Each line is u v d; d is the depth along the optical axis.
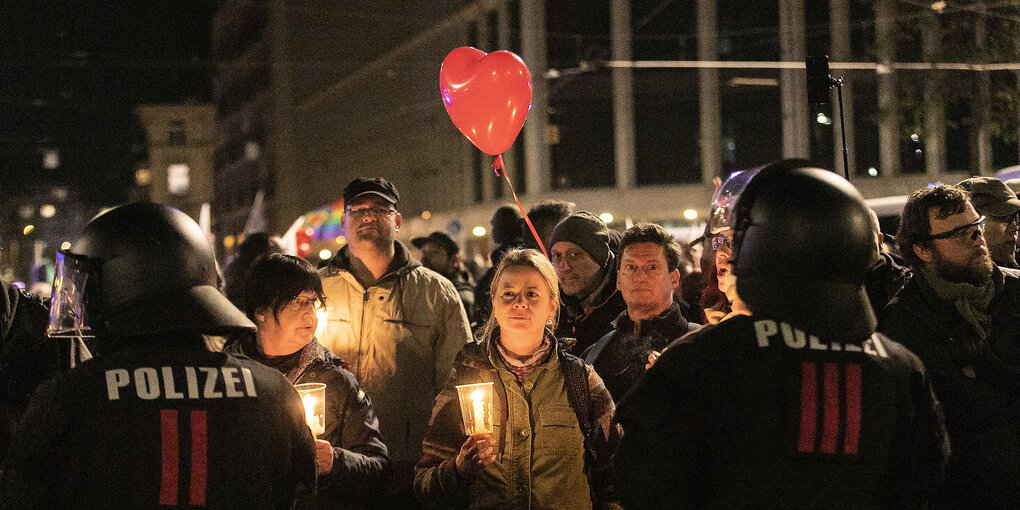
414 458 4.73
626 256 3.98
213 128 56.09
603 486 3.34
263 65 43.72
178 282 2.43
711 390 2.31
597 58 24.08
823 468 2.22
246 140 47.47
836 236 2.25
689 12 23.09
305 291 3.58
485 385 3.07
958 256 3.38
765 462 2.24
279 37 41.59
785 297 2.25
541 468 3.30
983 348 3.35
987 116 14.88
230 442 2.37
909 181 20.05
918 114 15.24
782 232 2.27
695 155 23.19
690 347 2.37
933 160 19.86
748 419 2.26
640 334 3.98
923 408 2.39
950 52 14.59
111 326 2.39
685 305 5.12
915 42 18.16
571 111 24.55
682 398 2.35
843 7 20.67
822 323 2.23
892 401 2.31
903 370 2.37
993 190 4.28
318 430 2.94
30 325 3.65
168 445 2.31
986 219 4.26
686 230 12.85
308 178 40.69
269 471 2.45
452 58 5.11
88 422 2.30
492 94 4.86
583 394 3.39
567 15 24.48
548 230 5.82
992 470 3.27
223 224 53.44
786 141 21.80
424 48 30.58
